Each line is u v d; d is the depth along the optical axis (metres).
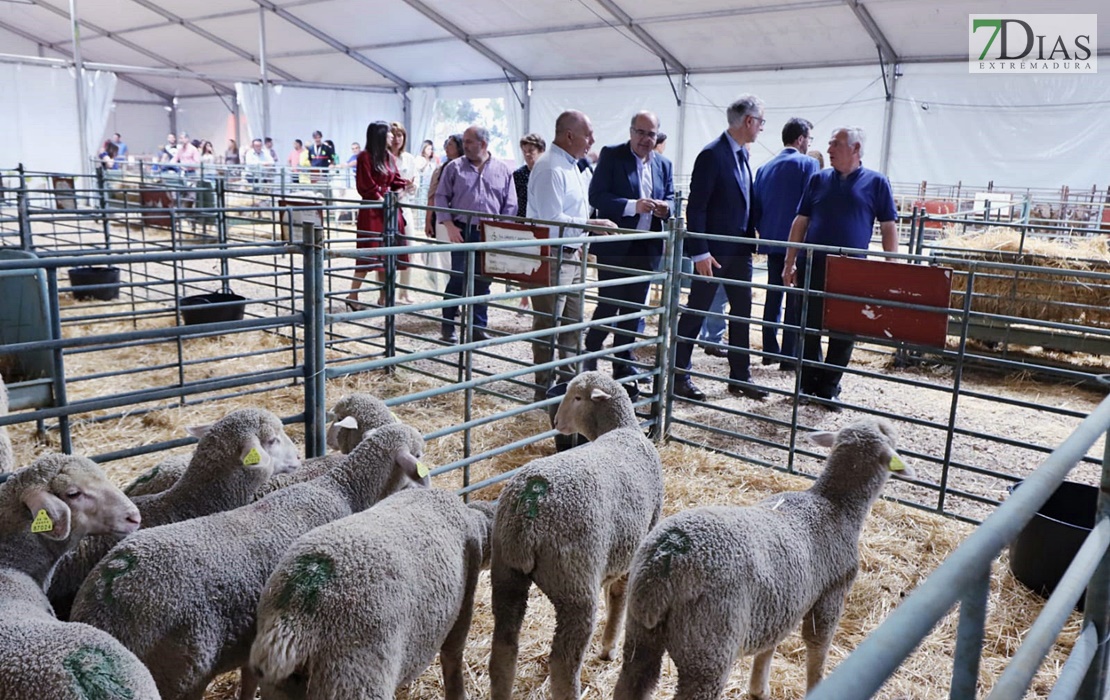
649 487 3.40
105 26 24.84
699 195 6.54
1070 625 3.83
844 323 5.23
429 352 4.19
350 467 3.15
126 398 3.34
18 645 2.04
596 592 3.01
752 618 2.68
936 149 16.67
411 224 11.06
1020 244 8.58
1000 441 4.75
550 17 18.02
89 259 3.12
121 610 2.38
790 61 17.83
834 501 3.10
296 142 24.34
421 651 2.61
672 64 19.16
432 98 25.80
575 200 6.39
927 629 1.13
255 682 2.84
